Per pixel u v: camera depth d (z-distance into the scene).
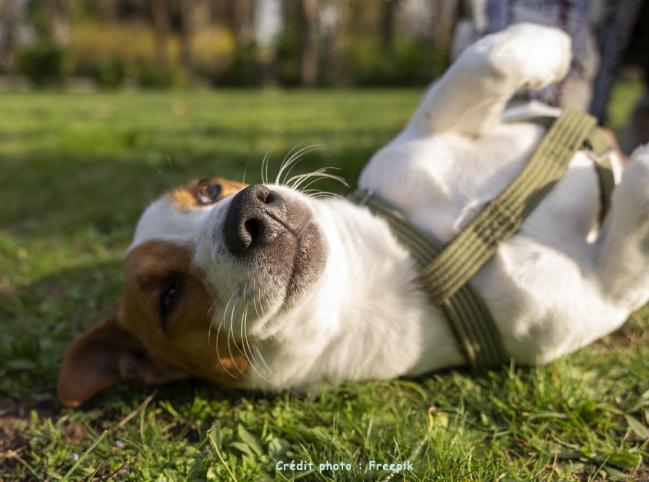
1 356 0.34
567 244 0.28
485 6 0.48
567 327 0.27
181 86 3.55
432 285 0.28
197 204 0.31
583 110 0.41
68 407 0.30
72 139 0.95
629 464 0.23
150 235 0.30
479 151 0.31
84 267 0.47
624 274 0.27
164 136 1.03
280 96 2.46
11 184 0.72
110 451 0.27
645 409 0.26
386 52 3.77
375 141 0.81
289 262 0.24
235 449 0.26
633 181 0.26
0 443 0.28
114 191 0.66
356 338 0.29
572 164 0.30
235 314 0.25
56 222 0.57
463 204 0.30
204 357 0.29
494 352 0.29
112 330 0.31
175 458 0.26
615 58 0.49
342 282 0.28
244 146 0.87
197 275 0.27
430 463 0.23
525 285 0.27
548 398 0.27
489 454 0.24
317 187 0.56
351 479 0.23
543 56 0.30
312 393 0.30
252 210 0.24
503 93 0.30
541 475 0.23
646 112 0.54
